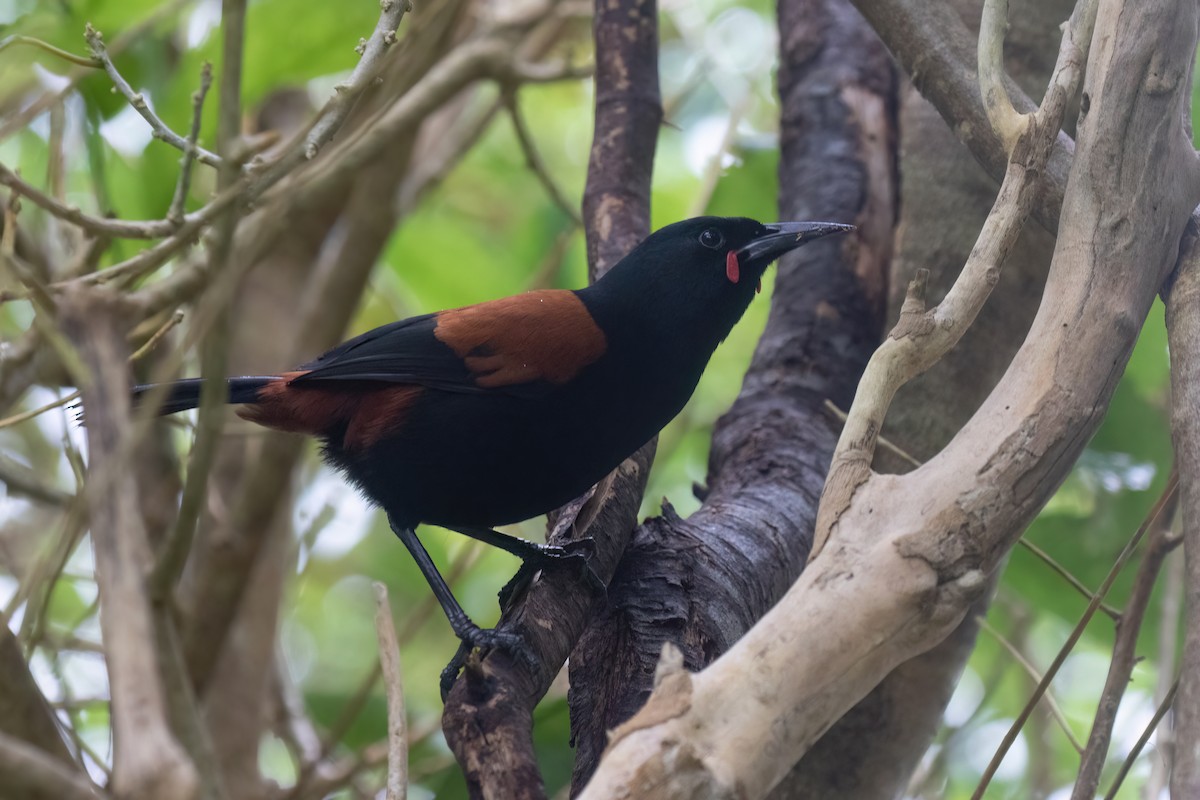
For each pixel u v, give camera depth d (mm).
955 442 5781
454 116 17938
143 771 3475
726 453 10625
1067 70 6832
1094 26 6918
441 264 17641
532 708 7320
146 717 3551
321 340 13945
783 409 10773
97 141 11938
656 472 16031
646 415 9695
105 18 11922
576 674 8016
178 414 12664
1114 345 6172
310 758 13242
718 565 8539
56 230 13250
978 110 8391
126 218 13953
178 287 10109
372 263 13859
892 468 10320
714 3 19078
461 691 6355
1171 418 6598
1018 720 7164
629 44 11945
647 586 8203
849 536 5387
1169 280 6988
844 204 11906
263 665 13297
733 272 9844
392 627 6746
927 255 10984
